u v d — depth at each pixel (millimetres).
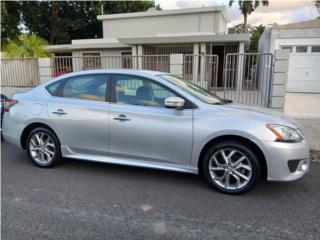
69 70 10977
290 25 14617
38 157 4902
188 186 4098
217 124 3793
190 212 3357
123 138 4266
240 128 3678
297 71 14523
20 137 4965
